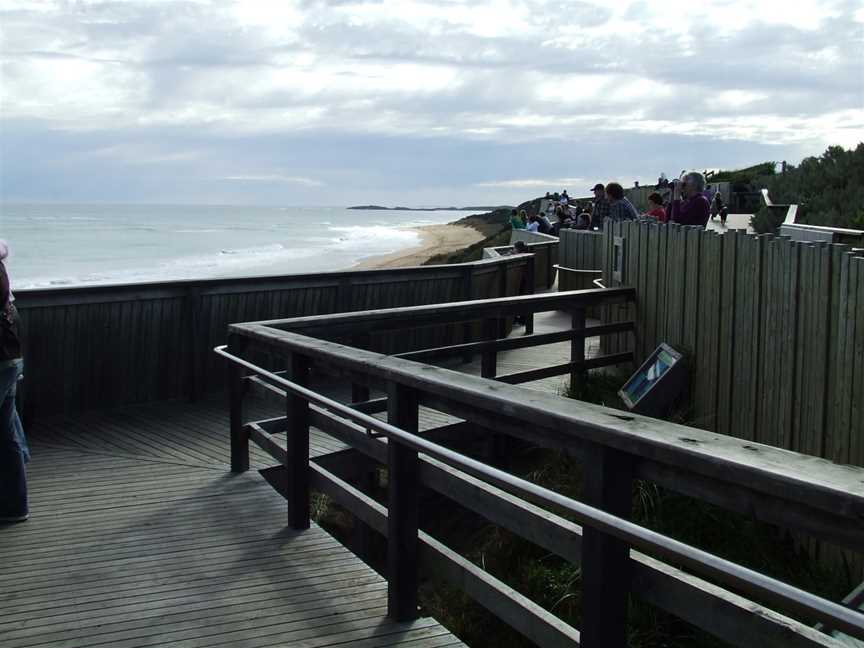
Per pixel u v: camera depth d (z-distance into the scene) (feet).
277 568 12.98
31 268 126.31
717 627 6.77
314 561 13.25
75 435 21.07
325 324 18.15
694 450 6.51
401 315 19.38
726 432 18.60
